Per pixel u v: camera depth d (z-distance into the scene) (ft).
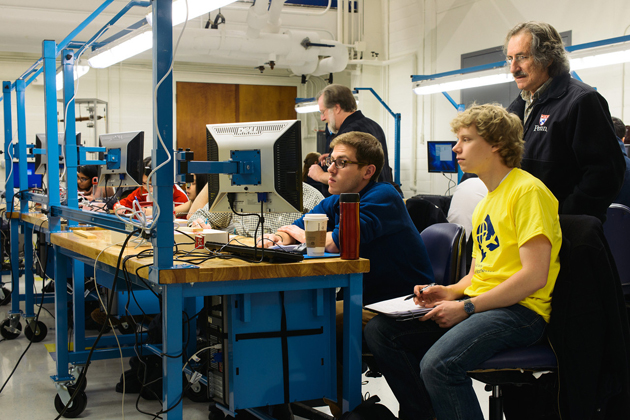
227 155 5.94
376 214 6.25
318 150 25.67
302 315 5.61
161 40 5.02
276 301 5.51
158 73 5.01
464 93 22.33
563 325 4.94
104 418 7.54
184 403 8.11
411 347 5.53
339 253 6.06
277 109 28.78
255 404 5.46
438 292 5.67
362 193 6.73
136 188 12.62
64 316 7.81
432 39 23.77
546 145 6.72
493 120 5.33
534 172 6.86
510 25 20.42
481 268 5.53
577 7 18.12
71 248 7.24
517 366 4.92
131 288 8.08
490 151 5.38
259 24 20.56
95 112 22.97
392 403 8.10
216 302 5.64
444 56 23.36
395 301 5.81
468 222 8.51
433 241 7.02
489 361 4.90
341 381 6.08
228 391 5.45
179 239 6.45
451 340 4.89
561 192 6.72
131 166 9.65
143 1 8.15
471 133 5.42
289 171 5.76
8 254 16.79
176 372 5.01
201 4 7.60
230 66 27.66
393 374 5.53
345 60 23.57
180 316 4.99
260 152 5.81
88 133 25.13
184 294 4.99
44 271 11.21
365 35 26.32
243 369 5.41
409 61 25.07
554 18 18.85
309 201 10.02
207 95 27.53
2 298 14.14
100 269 6.93
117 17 8.67
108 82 25.58
